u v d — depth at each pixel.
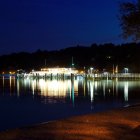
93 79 150.12
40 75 182.00
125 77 146.75
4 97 69.25
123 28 17.47
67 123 19.34
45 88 101.81
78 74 164.12
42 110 43.88
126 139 13.40
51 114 39.03
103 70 186.25
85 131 16.39
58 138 14.78
